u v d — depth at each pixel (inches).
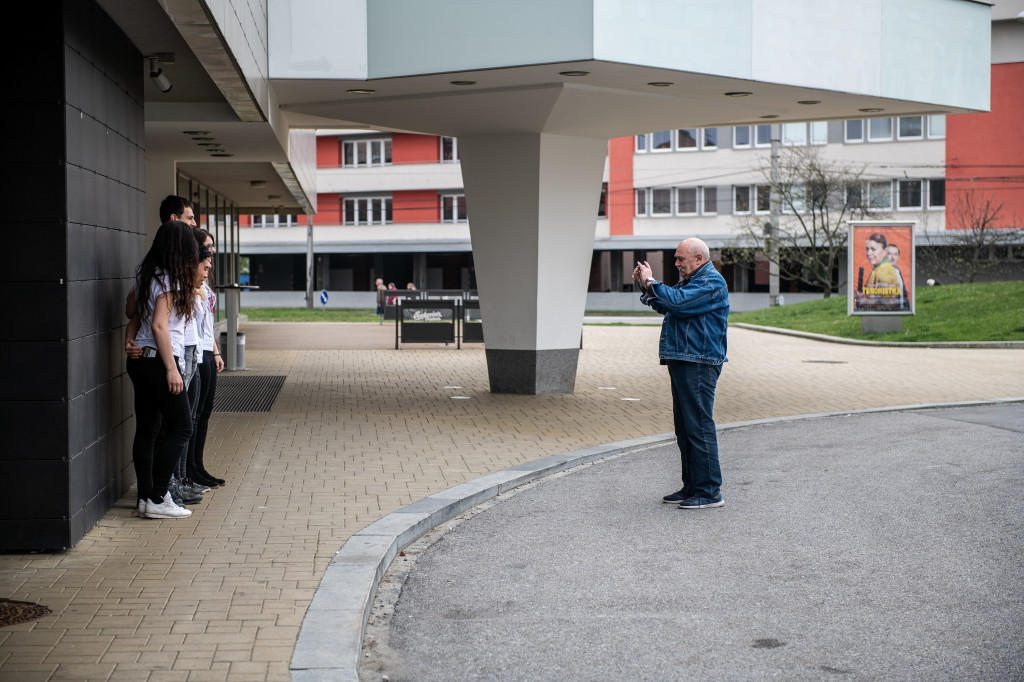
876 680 167.3
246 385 607.8
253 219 2469.2
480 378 658.2
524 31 406.6
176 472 292.7
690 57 421.7
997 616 199.0
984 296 1135.0
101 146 264.4
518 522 283.6
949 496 308.7
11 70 230.1
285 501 294.4
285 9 425.1
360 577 216.8
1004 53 1830.7
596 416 484.1
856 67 474.9
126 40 292.4
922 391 600.7
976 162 1878.7
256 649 176.2
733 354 887.7
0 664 169.0
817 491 319.3
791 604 208.2
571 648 184.4
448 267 2501.2
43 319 234.7
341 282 2564.0
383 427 443.2
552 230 550.3
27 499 236.2
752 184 2066.9
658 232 2145.7
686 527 275.3
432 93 462.0
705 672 171.9
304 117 538.3
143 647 177.3
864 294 1029.8
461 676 171.9
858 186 1688.0
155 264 266.7
